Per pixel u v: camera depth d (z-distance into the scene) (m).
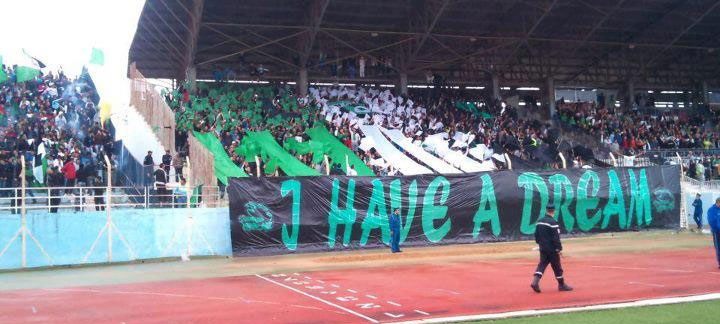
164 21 38.81
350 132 39.56
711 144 48.59
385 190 25.09
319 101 44.31
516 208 26.94
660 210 29.64
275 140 37.00
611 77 56.91
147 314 11.34
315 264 19.97
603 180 28.64
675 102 60.72
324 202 24.14
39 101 35.72
